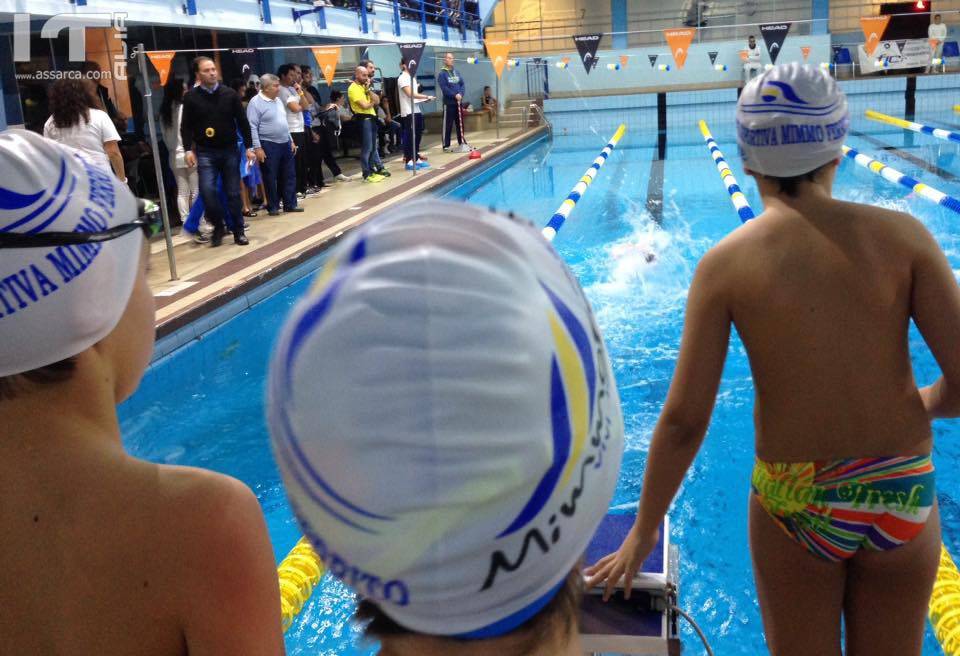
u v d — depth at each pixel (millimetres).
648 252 7082
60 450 767
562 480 491
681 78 22234
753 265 1482
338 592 2715
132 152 7703
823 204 1495
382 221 492
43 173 741
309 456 470
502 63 14820
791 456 1493
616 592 1544
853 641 1596
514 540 481
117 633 770
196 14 8312
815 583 1546
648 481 1543
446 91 14812
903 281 1453
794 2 22641
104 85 7137
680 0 23812
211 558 781
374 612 547
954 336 1445
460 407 447
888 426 1454
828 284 1450
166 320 5129
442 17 19062
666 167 12922
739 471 3459
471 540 470
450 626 506
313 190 10578
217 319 5660
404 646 537
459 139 15094
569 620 551
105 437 796
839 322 1445
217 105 6977
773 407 1507
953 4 22266
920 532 1476
